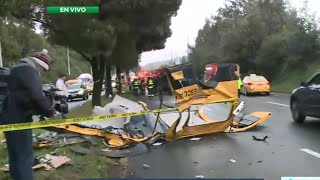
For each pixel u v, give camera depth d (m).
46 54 5.18
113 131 10.30
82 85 39.81
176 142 10.58
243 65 55.22
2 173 6.42
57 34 19.84
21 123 4.89
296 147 9.52
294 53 43.94
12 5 17.53
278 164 7.89
